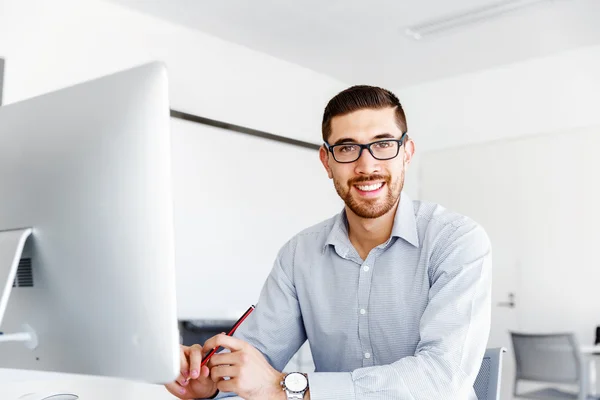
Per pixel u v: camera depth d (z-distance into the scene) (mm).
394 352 1568
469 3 3924
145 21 4086
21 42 3494
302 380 1188
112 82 935
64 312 957
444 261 1480
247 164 4613
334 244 1640
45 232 975
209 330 3932
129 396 1592
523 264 4844
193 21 4230
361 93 1489
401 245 1590
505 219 4977
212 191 4355
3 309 957
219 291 4324
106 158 915
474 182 5172
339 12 4062
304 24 4262
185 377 1254
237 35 4465
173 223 871
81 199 934
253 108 4684
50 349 983
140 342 871
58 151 970
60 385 1675
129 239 884
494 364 1612
